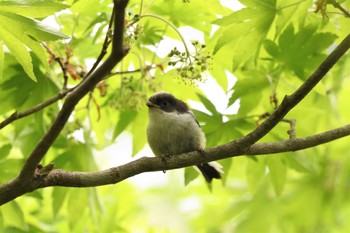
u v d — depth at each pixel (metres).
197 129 10.69
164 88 11.51
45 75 10.61
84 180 8.04
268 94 11.30
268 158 11.49
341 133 8.40
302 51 10.52
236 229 16.34
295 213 16.31
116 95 10.41
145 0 10.46
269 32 10.57
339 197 16.03
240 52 9.66
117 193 14.70
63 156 10.89
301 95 7.81
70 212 11.09
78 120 10.66
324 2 8.80
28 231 10.96
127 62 11.55
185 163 8.47
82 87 7.32
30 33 7.59
